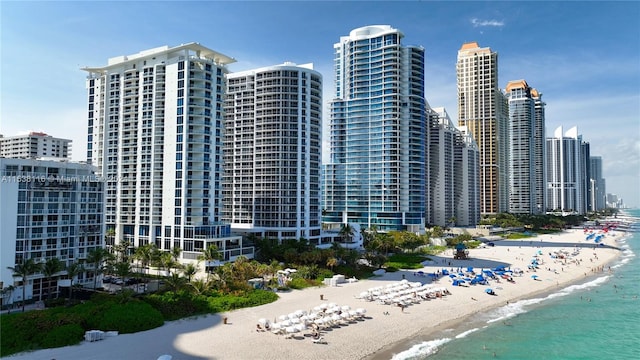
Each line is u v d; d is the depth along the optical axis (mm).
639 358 73188
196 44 139875
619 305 107375
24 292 86562
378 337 78062
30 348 66312
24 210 92875
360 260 155250
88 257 98688
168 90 144125
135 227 147000
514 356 72688
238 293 97188
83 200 105000
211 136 143875
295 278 118375
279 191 170250
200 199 139125
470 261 168125
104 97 158250
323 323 81812
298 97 173375
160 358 59750
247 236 155500
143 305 82688
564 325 90312
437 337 80500
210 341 71438
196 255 133250
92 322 75562
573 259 182875
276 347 69875
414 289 108688
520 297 114438
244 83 181000
